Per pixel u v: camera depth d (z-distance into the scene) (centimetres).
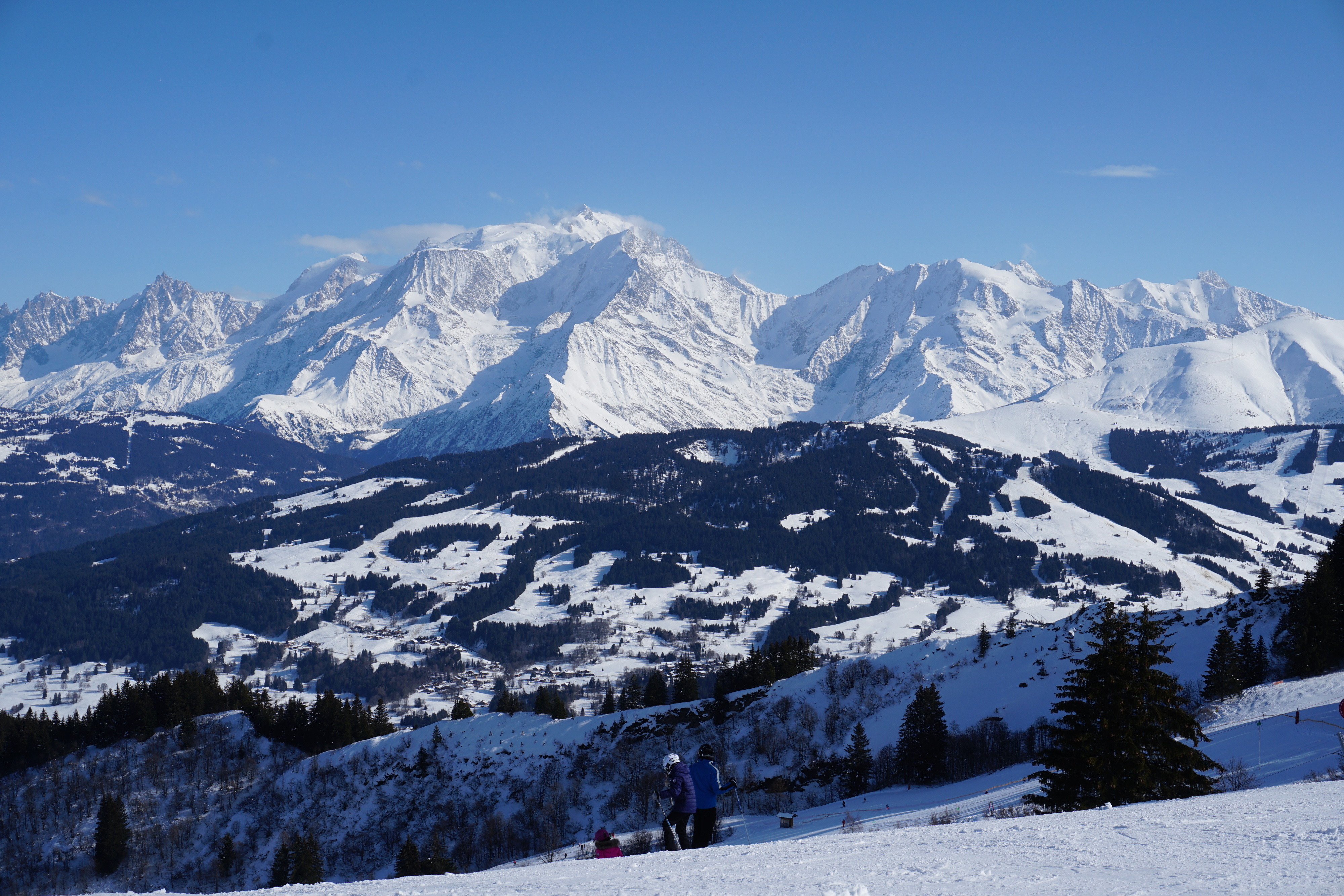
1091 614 12900
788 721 11550
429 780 11412
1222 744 5519
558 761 11350
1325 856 1342
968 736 9750
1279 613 10844
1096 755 4078
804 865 1509
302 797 11488
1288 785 2798
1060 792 4253
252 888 9938
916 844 1758
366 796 11288
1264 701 6762
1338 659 8544
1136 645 4222
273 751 12794
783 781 10031
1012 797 6234
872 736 10819
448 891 1411
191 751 12650
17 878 10325
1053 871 1319
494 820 10294
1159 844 1538
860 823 6862
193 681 14550
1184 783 4075
